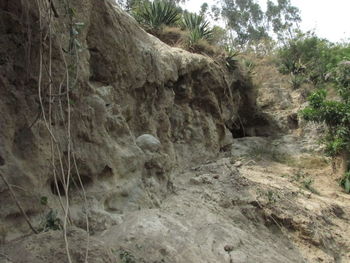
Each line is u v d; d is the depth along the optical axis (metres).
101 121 5.46
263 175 9.70
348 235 7.46
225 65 12.94
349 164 11.13
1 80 4.06
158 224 5.12
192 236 5.27
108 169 5.47
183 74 9.77
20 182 4.01
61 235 3.59
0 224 3.71
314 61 23.59
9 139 4.04
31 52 4.36
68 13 4.77
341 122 11.58
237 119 14.95
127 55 6.81
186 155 9.34
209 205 6.90
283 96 17.86
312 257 6.47
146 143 6.68
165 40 11.93
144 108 7.61
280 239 6.81
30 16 4.35
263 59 22.91
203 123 10.36
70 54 4.70
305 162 12.72
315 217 7.50
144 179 6.33
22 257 3.27
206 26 13.26
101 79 6.31
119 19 6.76
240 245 5.50
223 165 9.28
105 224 4.96
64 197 4.77
